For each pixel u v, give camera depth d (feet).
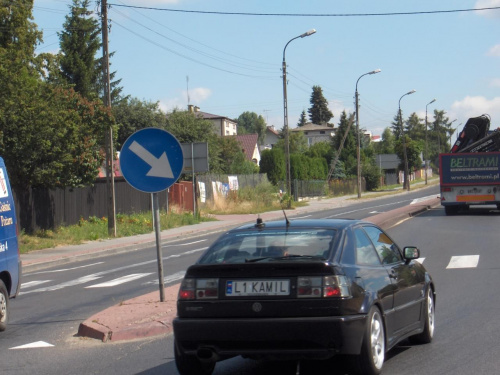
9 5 100.32
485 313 32.81
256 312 20.72
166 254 72.90
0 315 33.60
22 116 74.69
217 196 150.92
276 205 159.63
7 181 35.83
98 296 45.24
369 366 21.16
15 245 35.70
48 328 34.58
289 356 20.65
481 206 130.31
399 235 77.92
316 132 485.15
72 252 75.56
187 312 21.52
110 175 93.15
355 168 276.62
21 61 78.33
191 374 22.58
